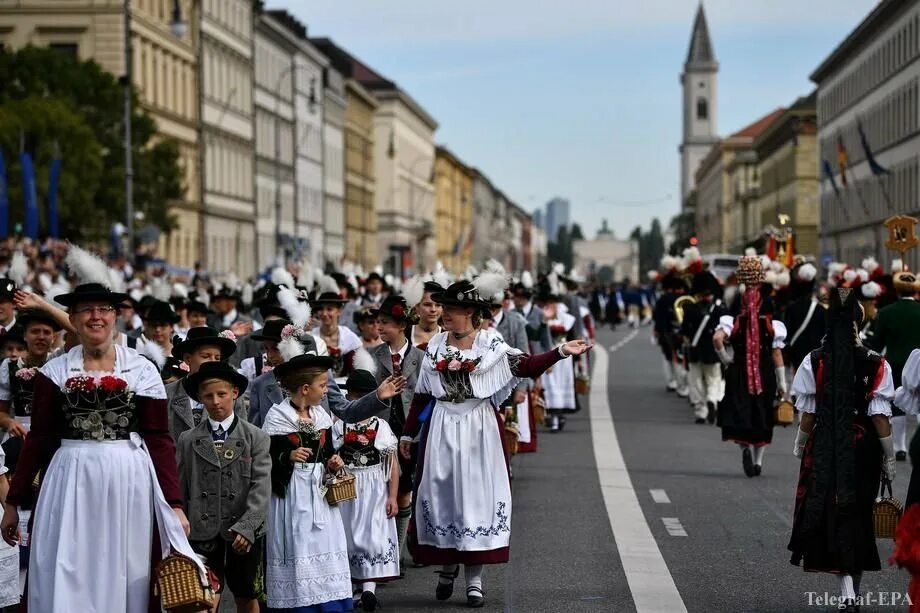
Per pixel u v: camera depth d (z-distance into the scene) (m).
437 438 12.70
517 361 12.69
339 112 144.75
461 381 12.68
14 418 13.05
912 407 11.59
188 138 93.94
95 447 9.74
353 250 152.62
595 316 90.69
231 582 10.92
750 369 20.50
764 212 169.38
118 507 9.69
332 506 11.50
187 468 10.78
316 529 11.38
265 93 115.50
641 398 35.16
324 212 137.12
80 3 77.75
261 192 114.62
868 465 11.85
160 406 9.92
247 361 13.46
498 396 12.82
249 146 110.00
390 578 12.59
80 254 9.99
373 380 12.95
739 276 20.84
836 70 126.88
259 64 114.25
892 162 104.31
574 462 22.64
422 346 15.30
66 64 68.00
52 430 9.84
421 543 12.70
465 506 12.59
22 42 77.81
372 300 29.42
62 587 9.58
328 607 11.37
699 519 17.12
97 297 9.80
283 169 121.44
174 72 91.19
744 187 190.00
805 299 25.66
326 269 35.16
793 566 14.23
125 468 9.74
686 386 35.09
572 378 27.05
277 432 11.37
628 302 91.38
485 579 13.79
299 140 127.44
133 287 33.03
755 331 20.48
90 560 9.64
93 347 9.84
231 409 10.90
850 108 120.50
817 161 140.38
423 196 192.75
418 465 12.80
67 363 9.84
